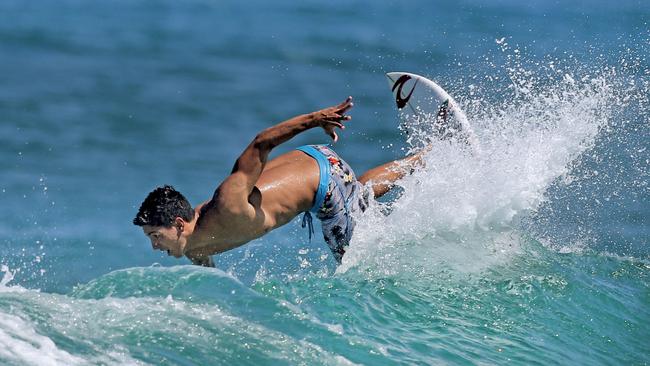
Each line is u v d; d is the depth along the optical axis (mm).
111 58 72062
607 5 105062
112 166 41094
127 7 104938
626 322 21406
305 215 23172
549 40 81312
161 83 62719
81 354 15320
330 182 22438
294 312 18484
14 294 17438
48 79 62094
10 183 37375
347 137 48312
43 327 16031
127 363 15367
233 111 54625
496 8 107188
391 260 23188
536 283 22625
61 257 28859
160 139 47094
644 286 23844
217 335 16969
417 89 28312
